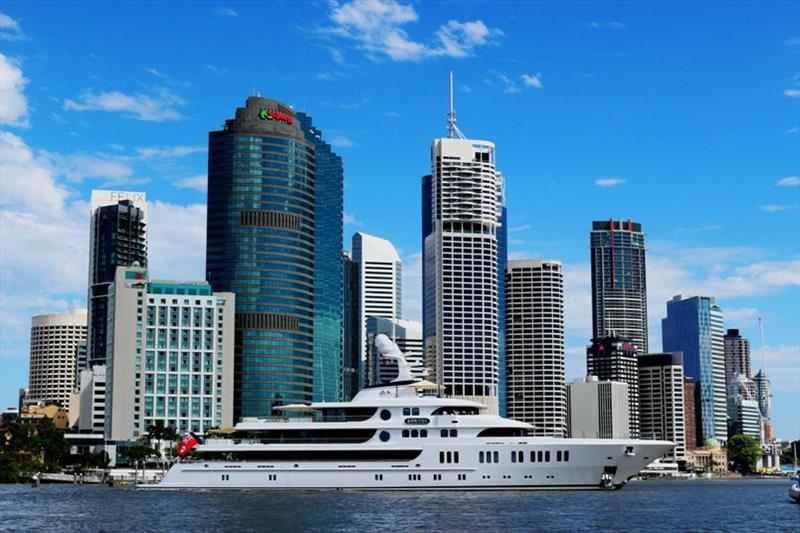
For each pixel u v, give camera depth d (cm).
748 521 15775
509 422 17962
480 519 14200
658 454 18488
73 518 15125
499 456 17738
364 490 17800
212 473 18412
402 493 17600
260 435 18350
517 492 17900
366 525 13538
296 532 12938
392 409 17812
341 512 14962
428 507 15575
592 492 18950
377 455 17812
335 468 17925
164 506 16362
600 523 14200
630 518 15075
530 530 13188
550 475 17888
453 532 12925
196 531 13225
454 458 17700
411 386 18438
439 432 17725
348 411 18212
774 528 14600
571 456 17875
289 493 17888
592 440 18000
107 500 18850
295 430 18100
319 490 17950
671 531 13675
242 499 17025
